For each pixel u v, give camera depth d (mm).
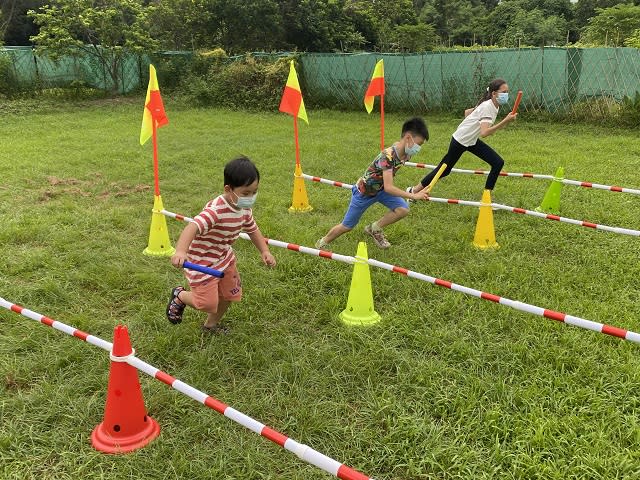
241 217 3438
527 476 2561
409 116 16438
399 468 2666
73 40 18375
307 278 4785
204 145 11422
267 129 13844
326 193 7711
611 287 4535
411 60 16609
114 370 2703
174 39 22672
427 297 4434
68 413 3000
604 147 10961
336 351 3650
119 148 10906
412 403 3111
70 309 4246
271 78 18094
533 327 3891
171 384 2574
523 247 5527
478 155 6672
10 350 3596
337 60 17828
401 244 5672
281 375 3377
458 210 6770
